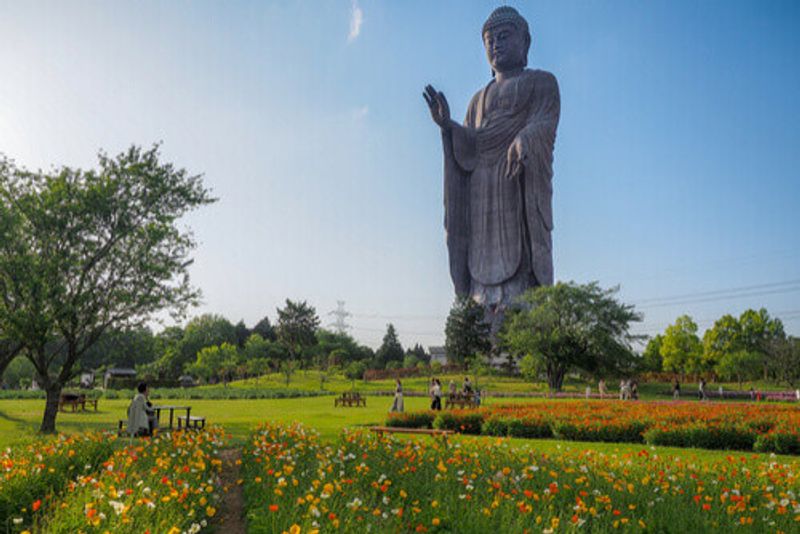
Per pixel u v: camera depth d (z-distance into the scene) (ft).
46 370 73.51
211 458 42.96
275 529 24.11
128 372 297.74
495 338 311.88
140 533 22.57
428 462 37.04
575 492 30.71
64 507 25.31
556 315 208.33
